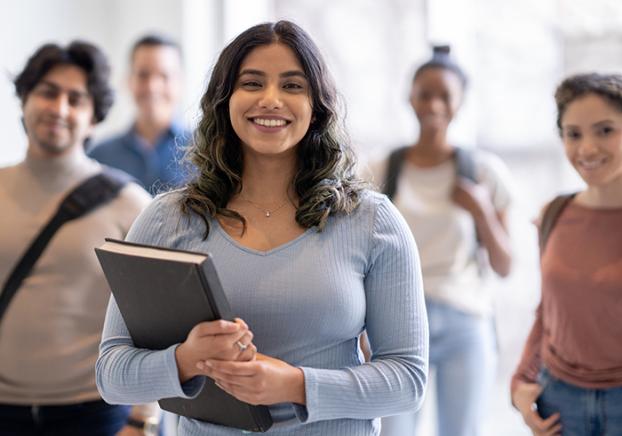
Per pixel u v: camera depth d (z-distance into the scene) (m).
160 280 1.51
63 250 2.38
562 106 2.23
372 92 4.63
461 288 3.19
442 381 3.18
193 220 1.69
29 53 4.32
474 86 4.39
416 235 3.21
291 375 1.55
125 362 1.63
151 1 4.77
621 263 2.11
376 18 4.61
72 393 2.38
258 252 1.64
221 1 4.77
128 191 2.51
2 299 2.37
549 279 2.21
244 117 1.65
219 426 1.66
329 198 1.68
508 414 4.23
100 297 2.41
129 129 3.91
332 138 1.73
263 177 1.72
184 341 1.59
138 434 2.44
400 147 3.36
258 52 1.67
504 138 4.37
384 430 3.13
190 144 1.85
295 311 1.60
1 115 4.13
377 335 1.69
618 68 4.15
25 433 2.37
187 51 4.71
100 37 4.81
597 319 2.11
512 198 3.35
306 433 1.63
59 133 2.43
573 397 2.16
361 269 1.67
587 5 4.18
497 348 3.33
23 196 2.45
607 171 2.15
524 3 4.30
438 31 4.44
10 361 2.36
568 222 2.24
